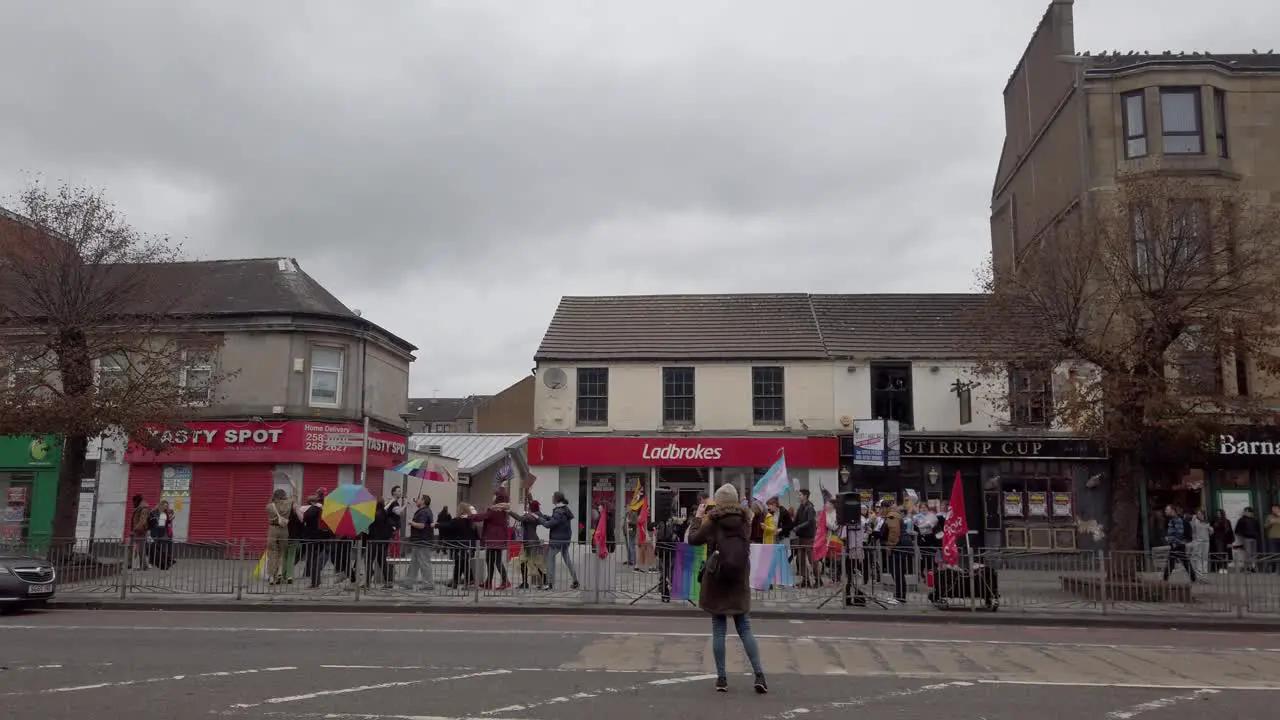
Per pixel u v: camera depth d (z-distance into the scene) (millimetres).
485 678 8828
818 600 15586
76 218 19656
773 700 7984
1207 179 25281
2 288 19688
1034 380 21656
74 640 11172
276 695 7965
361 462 27562
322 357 27750
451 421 74688
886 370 27688
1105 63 26984
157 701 7699
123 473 26719
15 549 16031
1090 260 18516
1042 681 9109
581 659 10062
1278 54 27719
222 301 27797
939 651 11055
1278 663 10445
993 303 19719
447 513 19250
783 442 27062
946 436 26281
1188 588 15422
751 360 27750
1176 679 9352
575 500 27625
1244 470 25328
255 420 26406
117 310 19984
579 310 30578
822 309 30234
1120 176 20141
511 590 16172
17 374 18953
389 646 10859
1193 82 25812
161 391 20125
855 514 15570
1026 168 31016
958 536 15367
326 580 16016
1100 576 15438
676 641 11586
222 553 16109
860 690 8508
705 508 9773
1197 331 18297
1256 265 17953
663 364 27922
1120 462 18250
